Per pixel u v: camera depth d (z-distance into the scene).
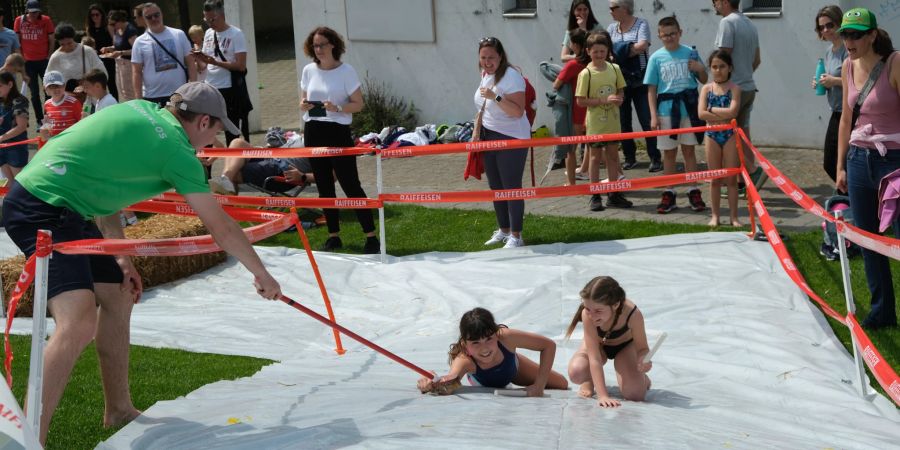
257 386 7.53
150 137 6.04
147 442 6.11
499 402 6.49
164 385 8.02
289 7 38.25
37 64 22.28
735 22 13.67
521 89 11.81
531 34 18.97
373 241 12.57
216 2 16.66
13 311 5.77
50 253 5.58
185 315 10.31
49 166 6.04
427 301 10.51
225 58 16.95
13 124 15.51
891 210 8.50
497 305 10.20
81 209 6.16
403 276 11.31
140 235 11.76
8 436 4.50
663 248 11.45
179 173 6.09
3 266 10.80
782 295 9.77
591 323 6.98
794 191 8.95
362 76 21.22
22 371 8.57
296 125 22.84
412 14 20.14
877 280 8.95
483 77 12.12
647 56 15.79
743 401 7.00
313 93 12.43
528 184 15.88
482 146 11.58
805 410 6.91
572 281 10.57
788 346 8.38
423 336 9.32
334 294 10.95
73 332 5.86
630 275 10.62
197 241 6.32
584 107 13.79
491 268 11.29
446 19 19.86
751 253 11.10
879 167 8.73
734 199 12.38
